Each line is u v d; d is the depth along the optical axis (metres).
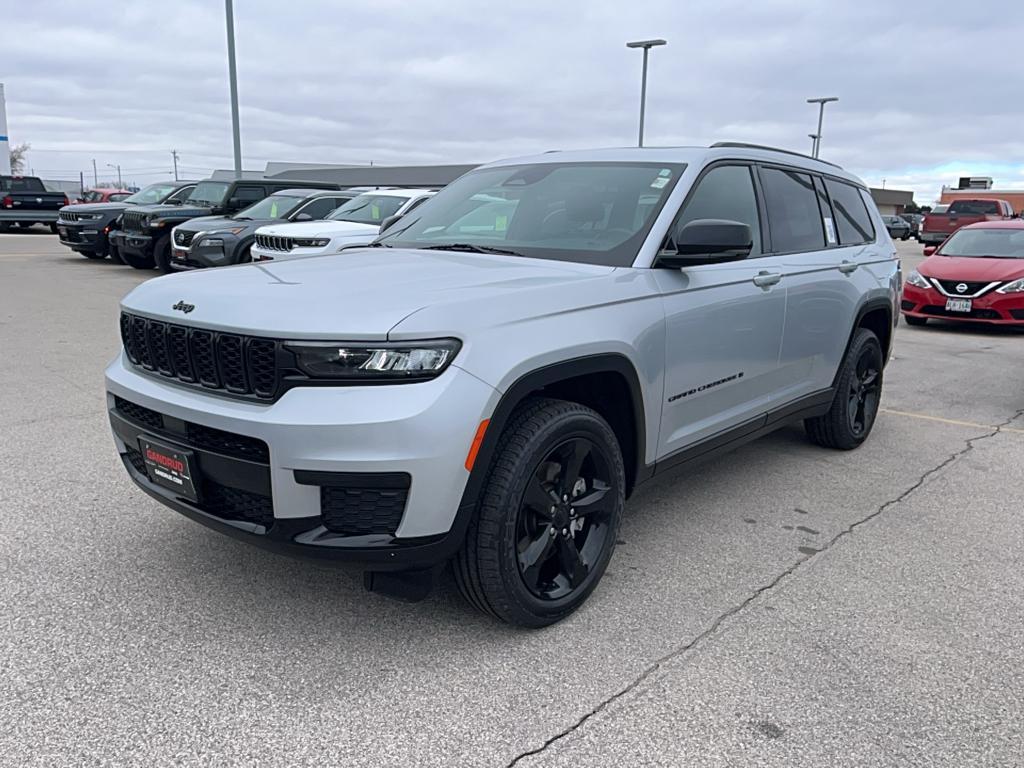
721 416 3.99
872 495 4.62
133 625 3.02
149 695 2.60
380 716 2.54
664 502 4.47
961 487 4.79
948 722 2.57
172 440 2.90
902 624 3.17
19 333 8.82
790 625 3.14
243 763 2.31
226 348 2.72
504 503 2.78
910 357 9.33
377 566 2.64
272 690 2.65
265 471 2.61
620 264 3.42
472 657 2.87
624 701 2.64
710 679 2.77
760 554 3.80
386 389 2.54
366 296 2.75
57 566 3.46
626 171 3.96
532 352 2.79
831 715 2.59
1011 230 12.08
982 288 10.85
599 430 3.13
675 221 3.62
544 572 3.16
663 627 3.11
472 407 2.60
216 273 3.33
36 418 5.61
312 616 3.12
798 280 4.39
